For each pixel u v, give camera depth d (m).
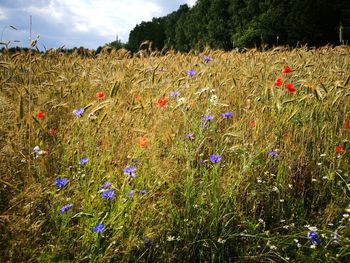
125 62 6.16
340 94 3.48
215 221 2.29
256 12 41.19
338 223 2.58
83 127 3.03
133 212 2.14
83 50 7.00
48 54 6.19
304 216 2.65
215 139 3.23
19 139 2.68
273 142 3.09
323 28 34.56
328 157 3.19
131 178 2.26
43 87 4.23
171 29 77.06
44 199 2.23
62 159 2.73
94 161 2.62
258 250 2.35
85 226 2.10
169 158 2.71
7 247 1.84
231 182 2.56
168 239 2.18
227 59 6.50
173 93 3.90
